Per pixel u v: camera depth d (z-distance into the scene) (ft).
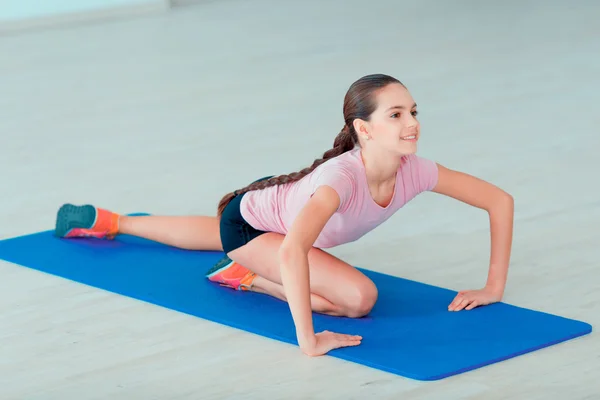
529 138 19.16
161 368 9.93
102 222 13.51
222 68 27.07
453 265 12.74
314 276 10.90
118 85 25.23
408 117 10.12
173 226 13.19
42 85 25.36
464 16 34.53
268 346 10.32
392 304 11.28
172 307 11.40
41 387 9.63
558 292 11.66
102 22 34.81
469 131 19.80
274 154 18.60
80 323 11.14
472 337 10.25
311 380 9.52
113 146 19.47
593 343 10.20
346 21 34.22
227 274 11.84
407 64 26.89
